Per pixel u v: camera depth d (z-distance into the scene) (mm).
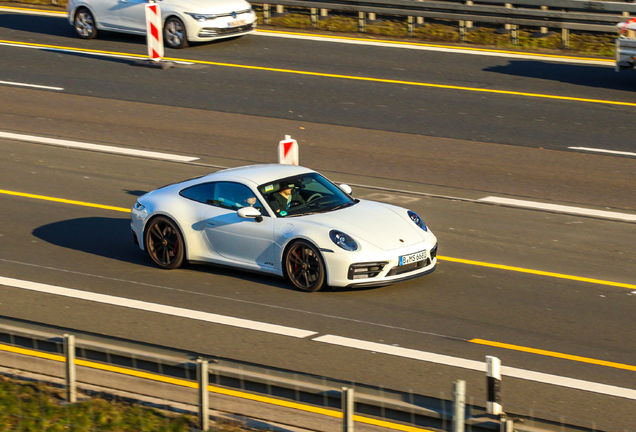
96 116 24094
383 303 12078
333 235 12211
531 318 11586
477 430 6625
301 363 9984
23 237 15445
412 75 27688
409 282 13055
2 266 13812
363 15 33125
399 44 31531
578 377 9625
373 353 10297
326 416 8266
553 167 19828
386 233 12531
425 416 6805
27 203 17516
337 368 9844
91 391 8844
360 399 7051
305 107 24734
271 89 26453
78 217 16688
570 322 11445
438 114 23953
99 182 18938
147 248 13867
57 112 24453
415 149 21234
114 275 13398
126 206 17375
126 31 31938
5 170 19781
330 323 11289
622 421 8516
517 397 9094
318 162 20359
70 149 21375
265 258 12820
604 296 12531
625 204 17469
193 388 8867
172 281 13086
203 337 10820
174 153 21062
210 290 12641
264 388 7477
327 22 34156
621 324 11383
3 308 11891
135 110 24609
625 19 29109
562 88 26094
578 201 17672
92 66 29109
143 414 8281
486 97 25344
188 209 13539
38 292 12562
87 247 14930
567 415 8656
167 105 25031
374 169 19891
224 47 31422
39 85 27031
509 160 20359
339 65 28938
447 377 9586
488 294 12562
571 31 31500
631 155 20516
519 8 30969
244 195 13195
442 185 18781
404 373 9703
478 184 18812
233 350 10391
